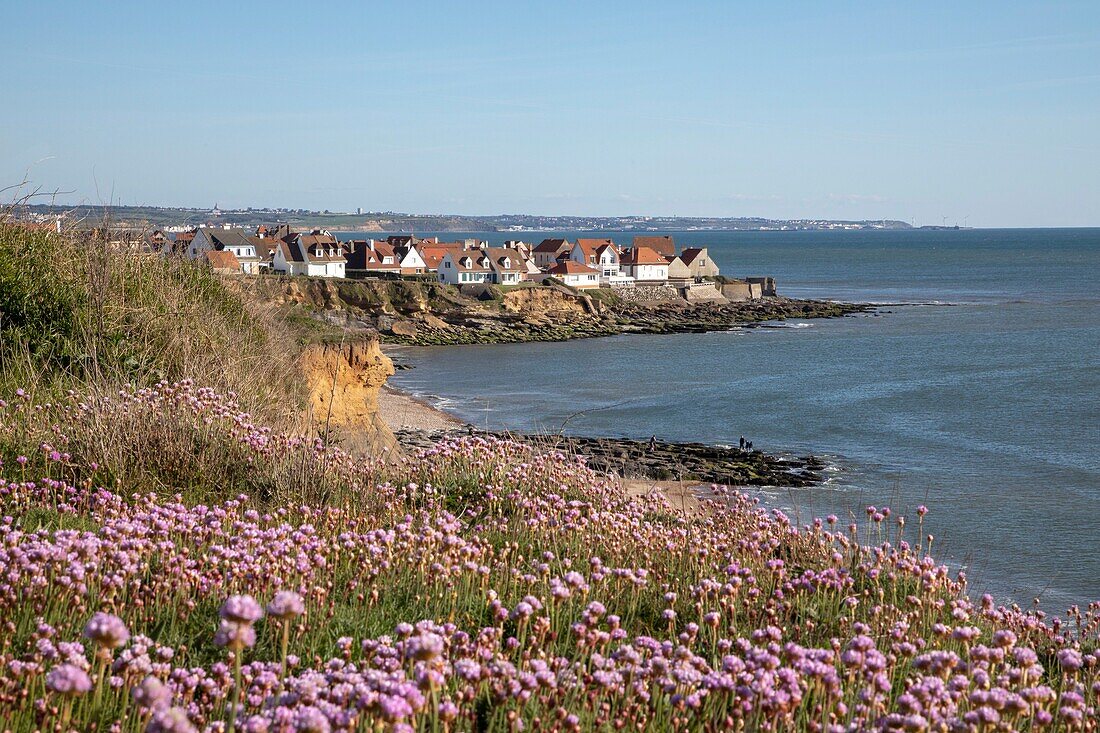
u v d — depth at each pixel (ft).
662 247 406.82
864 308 360.48
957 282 508.12
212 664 17.97
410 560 23.75
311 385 62.28
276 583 20.92
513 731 14.11
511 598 23.04
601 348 251.80
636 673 16.96
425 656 12.92
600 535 29.76
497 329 285.02
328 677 15.05
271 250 341.00
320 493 33.83
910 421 140.67
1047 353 222.89
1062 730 16.98
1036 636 27.48
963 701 16.33
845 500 93.50
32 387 39.47
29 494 28.63
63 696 14.16
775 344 254.47
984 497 94.89
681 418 146.51
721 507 37.04
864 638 16.72
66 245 50.65
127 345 45.78
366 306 284.00
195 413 37.68
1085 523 84.28
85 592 19.52
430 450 38.99
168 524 24.25
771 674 15.52
